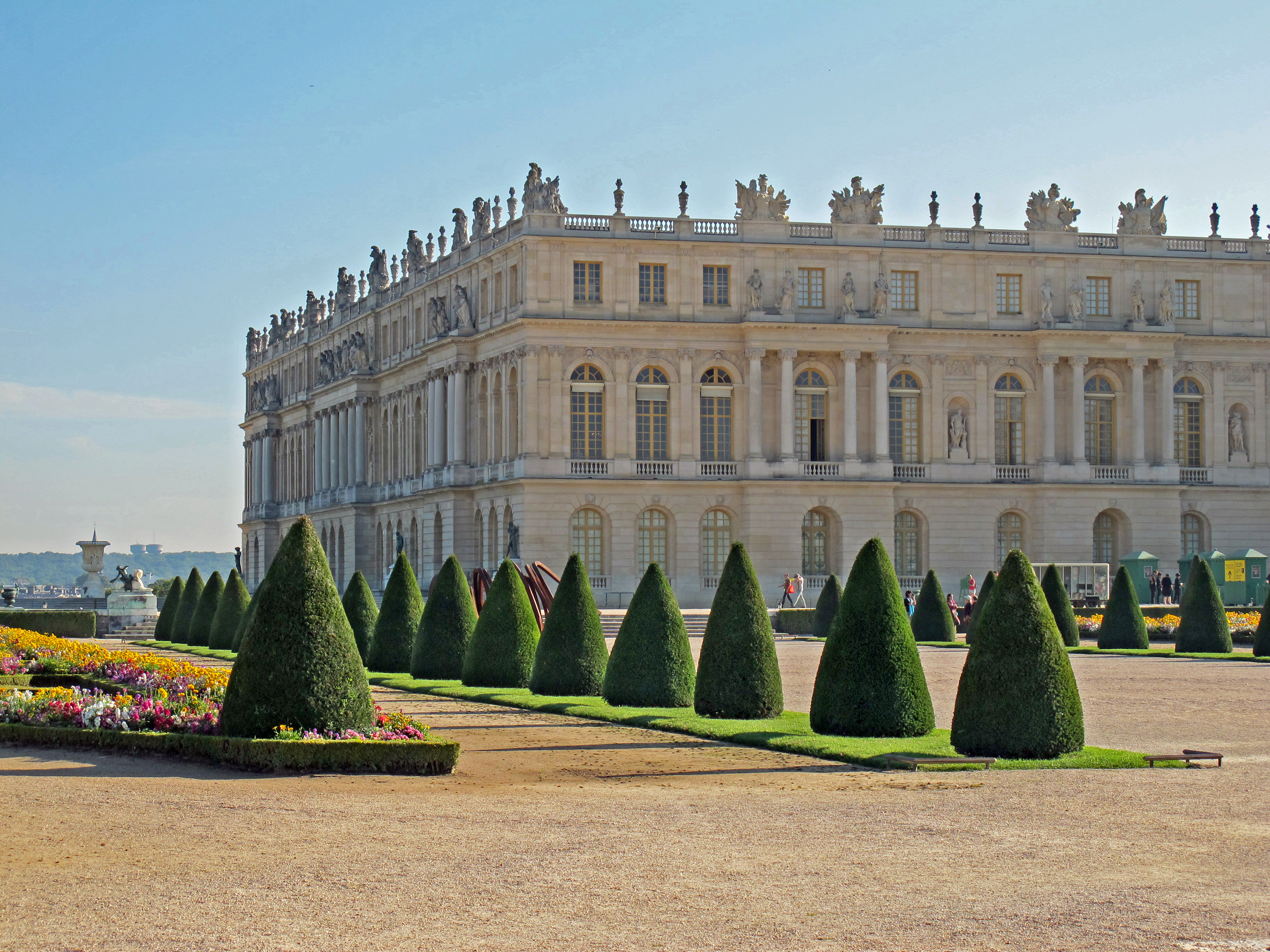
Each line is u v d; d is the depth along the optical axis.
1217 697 53.28
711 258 122.50
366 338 162.25
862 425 124.69
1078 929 20.17
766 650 46.22
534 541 119.12
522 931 20.03
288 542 36.75
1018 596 37.22
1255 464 131.12
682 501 121.81
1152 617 101.81
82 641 78.06
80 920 20.48
